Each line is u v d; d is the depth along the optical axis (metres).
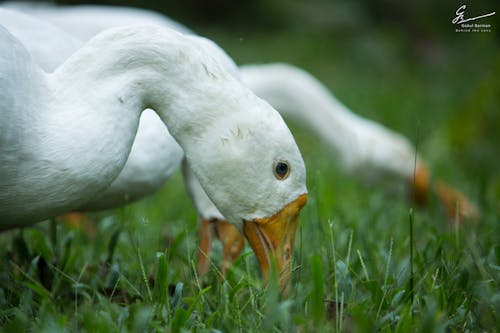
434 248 7.97
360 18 27.62
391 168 12.62
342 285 6.62
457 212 8.35
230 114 6.37
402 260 7.73
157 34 6.43
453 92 20.92
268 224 6.52
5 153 5.93
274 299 5.75
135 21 10.84
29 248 8.51
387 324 5.96
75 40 8.29
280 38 27.94
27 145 5.98
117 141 6.25
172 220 10.36
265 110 6.43
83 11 11.80
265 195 6.44
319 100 13.21
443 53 24.92
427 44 25.42
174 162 8.00
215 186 6.50
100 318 5.92
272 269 5.95
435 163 14.48
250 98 6.44
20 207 6.17
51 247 8.20
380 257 7.91
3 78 5.83
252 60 23.84
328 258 7.37
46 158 6.04
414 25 26.33
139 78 6.38
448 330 6.11
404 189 12.56
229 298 6.41
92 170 6.15
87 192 6.23
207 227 8.57
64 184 6.12
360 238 8.41
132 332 5.79
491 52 21.47
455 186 13.12
